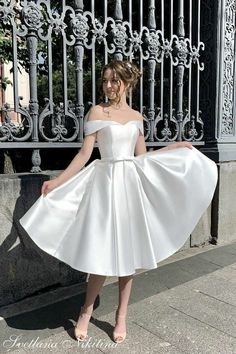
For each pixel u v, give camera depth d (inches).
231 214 181.9
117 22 136.5
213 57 171.9
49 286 126.3
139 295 126.5
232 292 129.7
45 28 123.9
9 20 112.6
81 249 89.5
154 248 96.3
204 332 104.8
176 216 99.8
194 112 175.5
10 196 113.8
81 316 101.1
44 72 156.9
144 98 164.7
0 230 112.7
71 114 127.6
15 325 107.0
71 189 95.3
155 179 97.7
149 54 147.3
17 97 115.7
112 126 94.0
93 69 132.0
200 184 102.2
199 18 170.6
